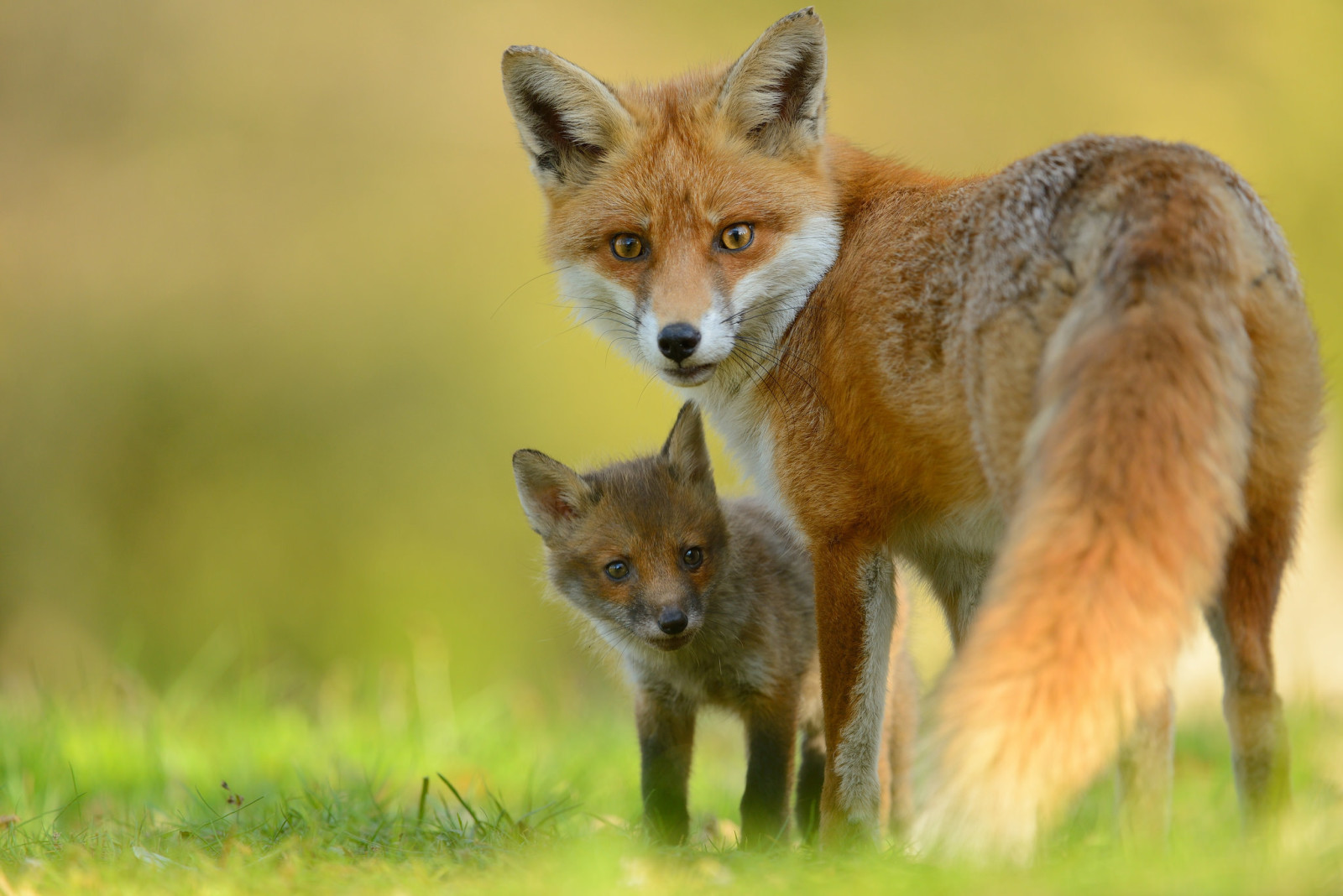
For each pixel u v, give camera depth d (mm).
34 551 31500
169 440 32750
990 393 7324
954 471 7922
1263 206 7469
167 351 33344
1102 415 6320
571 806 9898
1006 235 7539
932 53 36094
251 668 19547
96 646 29891
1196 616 6207
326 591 31625
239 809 8977
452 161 35781
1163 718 7664
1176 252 6688
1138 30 35750
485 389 32906
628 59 35469
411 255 34594
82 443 32469
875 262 8492
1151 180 7082
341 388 33125
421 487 32188
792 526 9000
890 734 10211
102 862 7363
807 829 10250
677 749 10219
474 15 37094
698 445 10656
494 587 31453
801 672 10258
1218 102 33938
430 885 6887
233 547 31828
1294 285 7258
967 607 9055
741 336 9234
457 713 14883
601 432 32500
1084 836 8602
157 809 10133
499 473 32188
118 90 35719
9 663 28500
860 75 35656
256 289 34125
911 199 8750
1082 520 6172
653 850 7809
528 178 35344
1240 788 7195
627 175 9344
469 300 33938
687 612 9703
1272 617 7324
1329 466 20016
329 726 14297
